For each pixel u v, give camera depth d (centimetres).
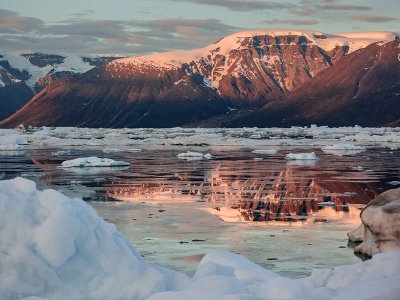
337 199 3416
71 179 4694
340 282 1055
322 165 6000
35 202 955
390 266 1053
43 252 887
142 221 2623
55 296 863
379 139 11862
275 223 2567
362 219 1839
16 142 10912
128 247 959
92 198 3506
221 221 2617
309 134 17075
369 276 1034
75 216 950
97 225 966
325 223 2555
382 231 1753
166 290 916
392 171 5250
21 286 855
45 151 8981
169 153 8344
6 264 867
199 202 3309
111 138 13550
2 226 898
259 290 903
